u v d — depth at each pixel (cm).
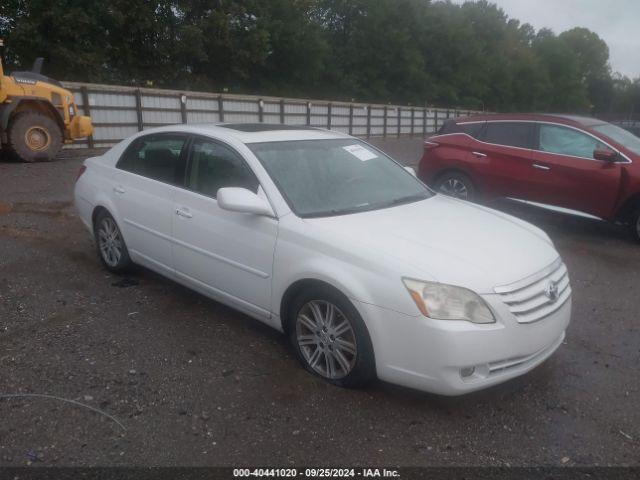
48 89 1384
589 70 9875
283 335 434
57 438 304
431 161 905
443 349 312
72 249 630
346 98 4622
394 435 316
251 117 2400
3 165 1292
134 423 319
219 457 294
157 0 3008
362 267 338
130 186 509
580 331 464
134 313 465
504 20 7088
